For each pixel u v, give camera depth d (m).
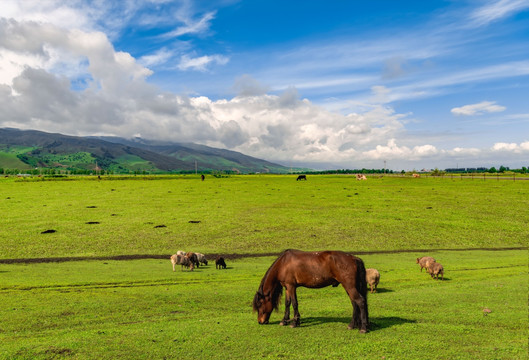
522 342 10.15
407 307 14.50
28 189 92.12
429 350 9.57
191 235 43.62
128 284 21.91
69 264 30.38
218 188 98.56
